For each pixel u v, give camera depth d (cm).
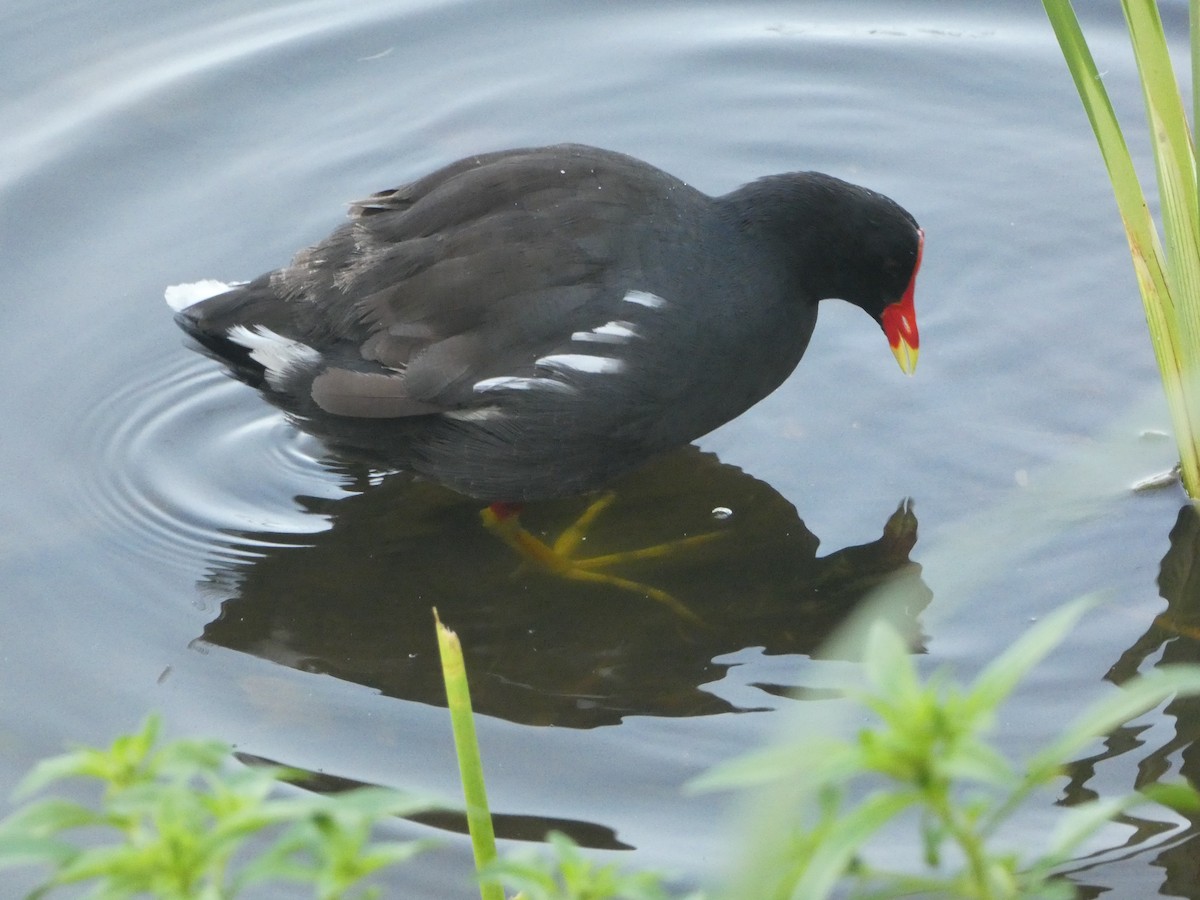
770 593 1077
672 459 1215
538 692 991
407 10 1680
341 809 380
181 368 1281
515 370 1060
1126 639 987
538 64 1631
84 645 1023
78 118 1514
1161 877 795
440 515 1177
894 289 1172
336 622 1059
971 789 854
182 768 400
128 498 1162
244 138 1519
